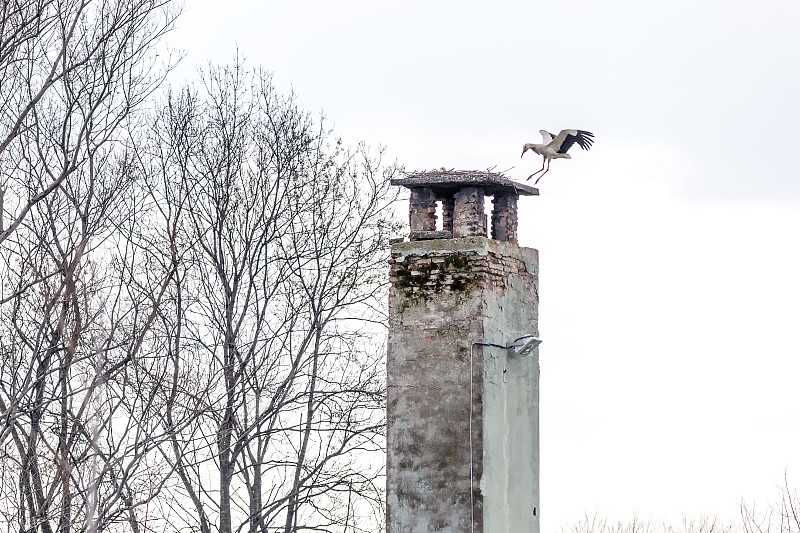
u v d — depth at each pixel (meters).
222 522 70.69
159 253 71.62
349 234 77.56
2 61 49.88
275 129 77.62
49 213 51.12
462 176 62.66
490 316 61.44
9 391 54.31
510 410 62.78
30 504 50.03
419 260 62.22
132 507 47.38
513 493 62.56
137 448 48.78
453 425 60.66
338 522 71.94
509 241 65.25
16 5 51.12
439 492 60.56
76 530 48.28
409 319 62.00
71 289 48.59
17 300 52.06
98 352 47.91
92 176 51.44
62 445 49.56
